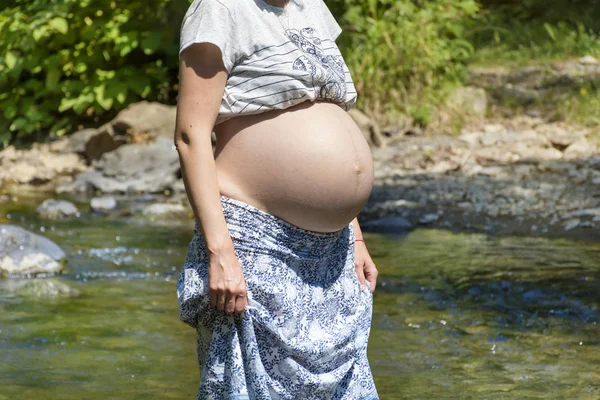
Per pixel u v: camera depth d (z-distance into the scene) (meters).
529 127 14.53
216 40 3.27
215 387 3.37
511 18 20.84
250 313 3.32
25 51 14.58
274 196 3.38
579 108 15.07
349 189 3.44
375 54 15.29
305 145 3.37
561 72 17.17
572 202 10.25
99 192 12.02
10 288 6.88
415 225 9.53
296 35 3.45
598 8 20.97
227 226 3.33
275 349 3.36
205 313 3.41
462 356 5.35
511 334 5.79
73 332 5.77
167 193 11.98
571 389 4.77
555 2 21.05
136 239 8.95
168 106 14.07
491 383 4.87
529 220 9.53
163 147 12.64
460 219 9.71
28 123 14.26
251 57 3.35
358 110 14.84
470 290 6.85
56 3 14.46
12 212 10.40
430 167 12.45
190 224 9.84
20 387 4.75
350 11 15.71
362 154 3.52
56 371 5.02
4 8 15.77
